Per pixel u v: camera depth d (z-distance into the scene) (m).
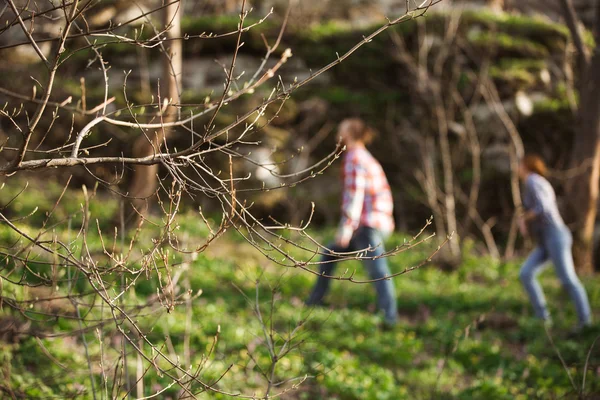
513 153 18.81
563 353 9.19
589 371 7.93
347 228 9.27
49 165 3.34
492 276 14.53
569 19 15.58
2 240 10.05
